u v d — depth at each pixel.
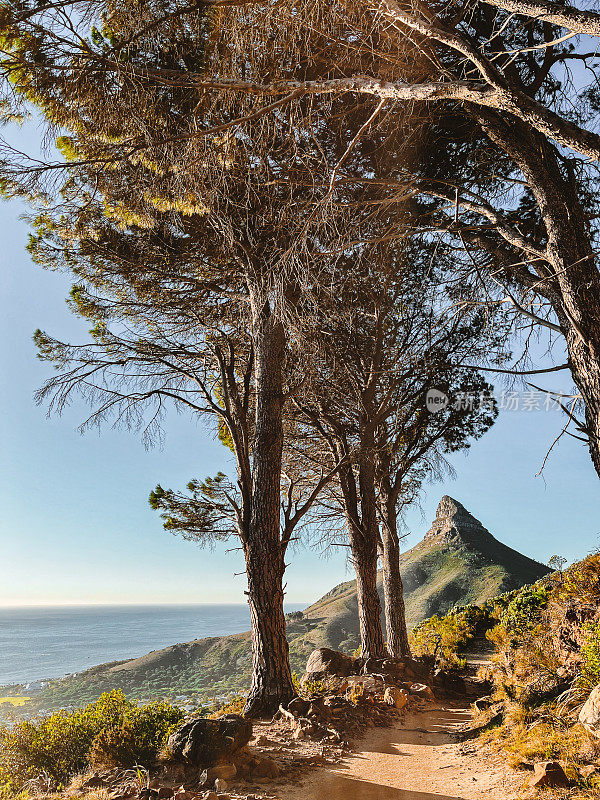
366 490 13.69
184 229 8.99
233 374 10.55
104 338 10.20
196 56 4.80
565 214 4.89
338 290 7.32
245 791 5.13
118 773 5.77
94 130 5.11
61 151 5.49
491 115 5.17
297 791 5.29
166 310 10.29
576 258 4.74
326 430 13.91
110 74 4.60
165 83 4.53
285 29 4.65
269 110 4.68
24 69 4.58
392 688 10.31
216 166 5.29
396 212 6.91
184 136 4.79
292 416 13.16
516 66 5.88
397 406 12.94
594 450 4.52
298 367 10.28
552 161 5.11
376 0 4.23
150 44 4.64
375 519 13.68
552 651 7.62
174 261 9.38
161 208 5.85
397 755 6.90
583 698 6.16
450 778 5.67
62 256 9.47
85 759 6.53
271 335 9.72
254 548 9.13
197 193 5.59
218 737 5.84
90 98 4.79
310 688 11.19
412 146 6.36
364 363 12.62
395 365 11.95
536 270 5.62
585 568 8.14
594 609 7.33
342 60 5.09
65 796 5.17
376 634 12.89
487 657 16.91
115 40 4.59
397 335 11.59
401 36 4.86
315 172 6.18
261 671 8.61
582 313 4.59
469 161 6.67
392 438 14.86
